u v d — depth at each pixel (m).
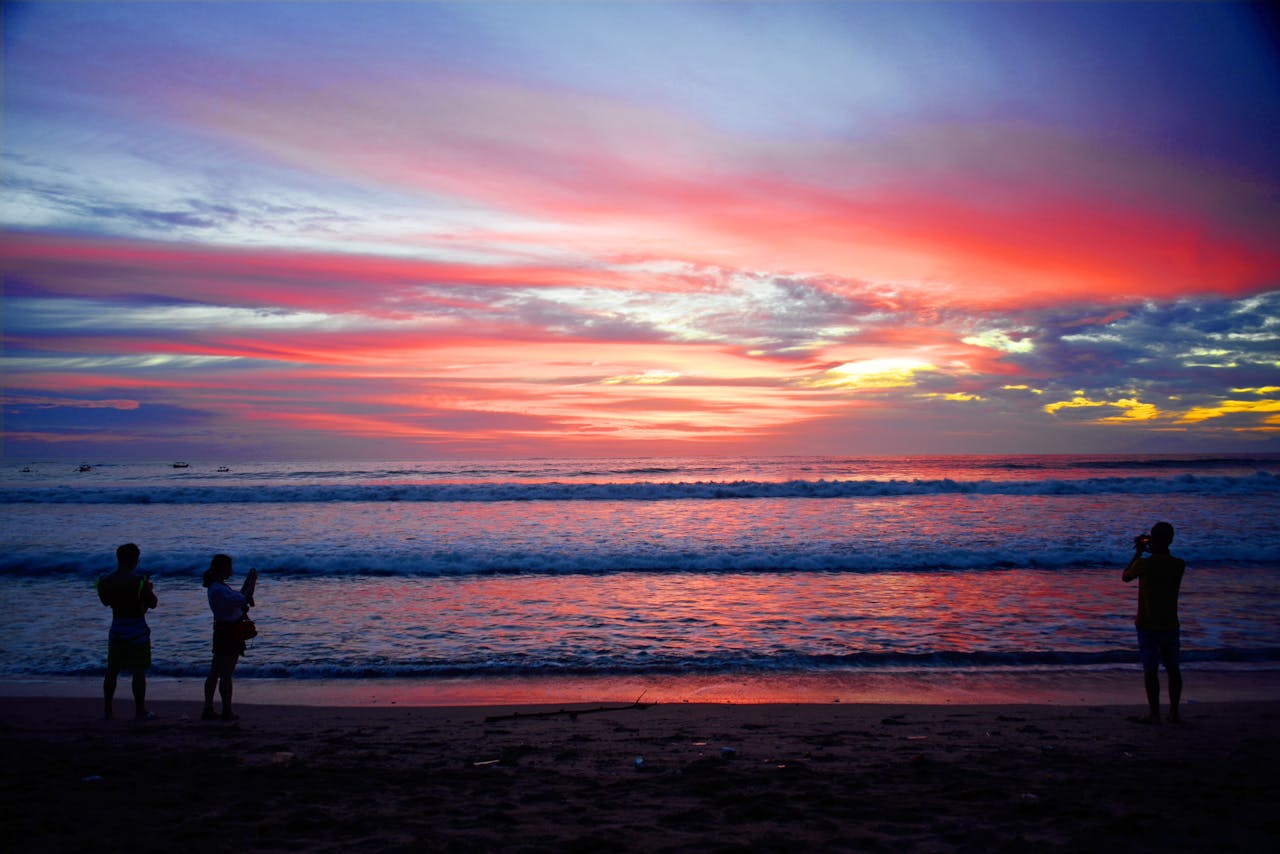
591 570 17.59
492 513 28.20
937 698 8.80
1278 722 7.52
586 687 9.38
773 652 10.84
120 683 9.68
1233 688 9.09
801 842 4.27
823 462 89.44
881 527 23.78
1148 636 7.58
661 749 6.71
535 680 9.69
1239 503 29.78
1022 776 5.61
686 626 12.41
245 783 5.60
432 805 5.06
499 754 6.56
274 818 4.80
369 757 6.44
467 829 4.57
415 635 11.95
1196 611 12.95
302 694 9.15
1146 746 6.58
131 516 27.70
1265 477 35.22
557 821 4.71
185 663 10.52
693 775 5.77
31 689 9.42
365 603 14.28
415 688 9.38
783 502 31.41
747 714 8.12
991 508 28.67
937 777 5.61
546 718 8.02
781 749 6.66
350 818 4.78
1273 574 16.27
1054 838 4.29
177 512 28.98
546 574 17.25
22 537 22.48
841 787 5.37
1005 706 8.41
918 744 6.78
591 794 5.30
